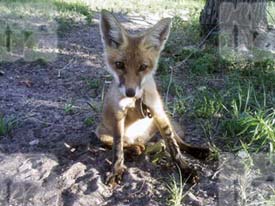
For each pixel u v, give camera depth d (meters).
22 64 1.38
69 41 1.59
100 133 0.87
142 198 0.73
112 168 0.78
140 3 2.40
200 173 0.79
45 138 0.94
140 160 0.83
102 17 0.80
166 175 0.79
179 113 1.01
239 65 1.32
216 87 1.17
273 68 1.30
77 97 1.15
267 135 0.84
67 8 2.05
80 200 0.73
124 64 0.79
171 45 1.49
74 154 0.87
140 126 0.86
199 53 1.41
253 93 1.06
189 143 0.90
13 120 0.99
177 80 1.22
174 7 2.32
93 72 1.32
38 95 1.16
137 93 0.77
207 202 0.72
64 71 1.33
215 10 1.52
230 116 0.98
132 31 1.73
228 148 0.86
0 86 1.21
